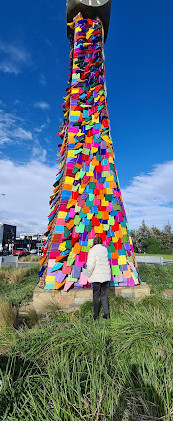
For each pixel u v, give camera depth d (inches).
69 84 292.0
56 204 236.1
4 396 65.3
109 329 109.9
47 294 183.8
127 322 111.3
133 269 206.5
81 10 290.5
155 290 264.2
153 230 1841.8
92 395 66.0
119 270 201.6
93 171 227.3
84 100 258.7
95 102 250.4
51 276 191.2
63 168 248.8
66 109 284.7
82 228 206.8
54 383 67.9
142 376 72.1
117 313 147.8
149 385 69.0
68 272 191.8
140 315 117.4
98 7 284.8
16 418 59.2
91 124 240.8
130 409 63.4
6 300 210.1
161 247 1491.1
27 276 396.5
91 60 265.4
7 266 499.5
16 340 99.2
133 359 83.2
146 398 67.1
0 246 1395.2
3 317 144.3
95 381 68.6
